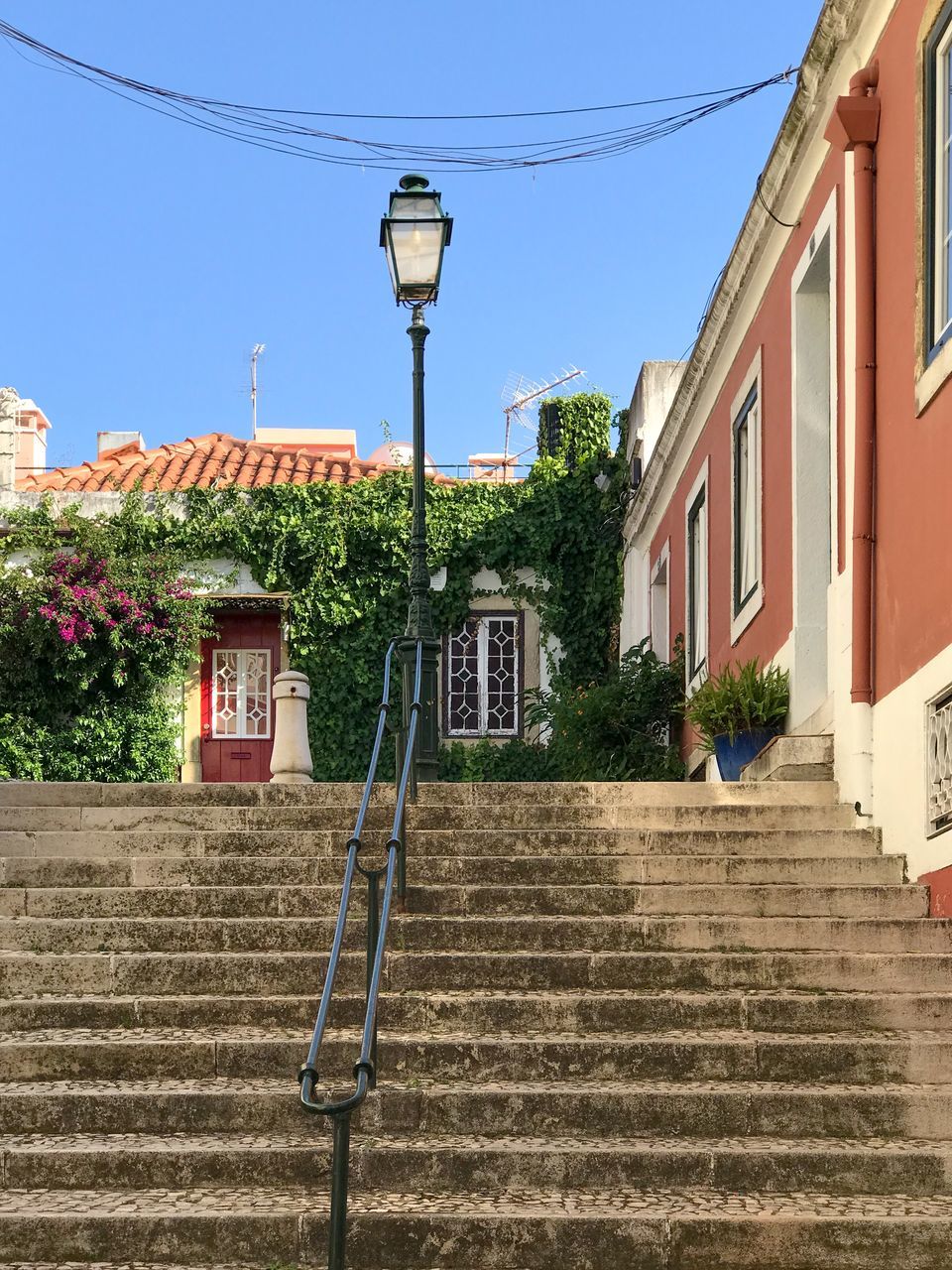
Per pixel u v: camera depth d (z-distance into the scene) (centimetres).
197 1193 550
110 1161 559
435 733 1112
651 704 1592
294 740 1213
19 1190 555
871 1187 548
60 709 1812
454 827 871
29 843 855
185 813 892
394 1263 513
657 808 871
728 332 1330
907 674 804
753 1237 509
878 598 864
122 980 703
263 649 1916
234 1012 668
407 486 1931
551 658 1956
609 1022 652
